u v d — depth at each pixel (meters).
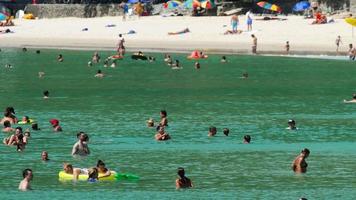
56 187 72.81
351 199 70.06
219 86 143.25
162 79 153.62
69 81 150.38
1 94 131.75
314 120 108.44
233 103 123.38
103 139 94.19
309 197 70.69
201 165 81.69
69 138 94.31
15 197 69.69
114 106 119.50
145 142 92.69
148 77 156.75
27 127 100.81
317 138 96.06
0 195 70.19
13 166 80.38
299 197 70.69
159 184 74.31
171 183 74.69
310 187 73.81
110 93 134.00
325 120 108.44
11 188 72.38
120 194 70.88
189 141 93.56
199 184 74.50
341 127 103.19
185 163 82.44
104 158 84.31
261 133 98.88
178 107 119.12
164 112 103.00
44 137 94.81
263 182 75.38
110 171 76.50
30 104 121.00
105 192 71.38
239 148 90.00
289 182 75.50
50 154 85.75
